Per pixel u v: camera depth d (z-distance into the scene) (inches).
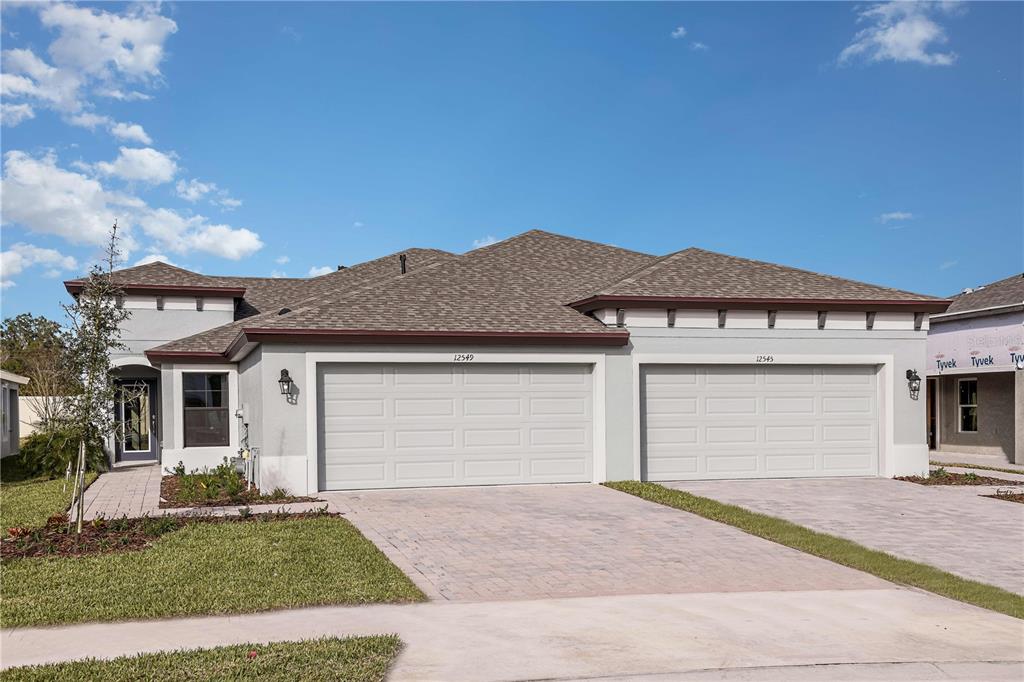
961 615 314.7
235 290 897.5
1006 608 323.6
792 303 690.2
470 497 588.7
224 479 658.2
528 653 261.7
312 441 605.9
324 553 396.5
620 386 668.7
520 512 525.7
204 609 308.0
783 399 706.2
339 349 614.9
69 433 448.5
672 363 679.7
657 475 682.8
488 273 817.5
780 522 491.8
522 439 653.3
